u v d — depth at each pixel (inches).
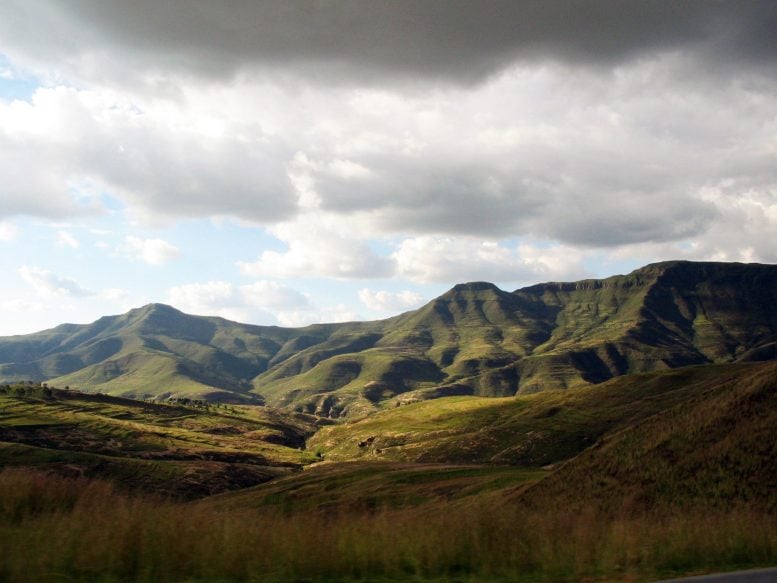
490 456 5625.0
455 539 500.4
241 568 428.8
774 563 495.2
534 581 431.2
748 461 1573.6
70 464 4525.1
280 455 7480.3
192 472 5032.0
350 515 566.9
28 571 390.6
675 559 497.0
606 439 2266.2
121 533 442.6
